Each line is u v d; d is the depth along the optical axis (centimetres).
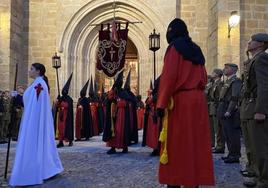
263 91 517
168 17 1873
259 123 534
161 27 1875
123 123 1050
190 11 1911
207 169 434
